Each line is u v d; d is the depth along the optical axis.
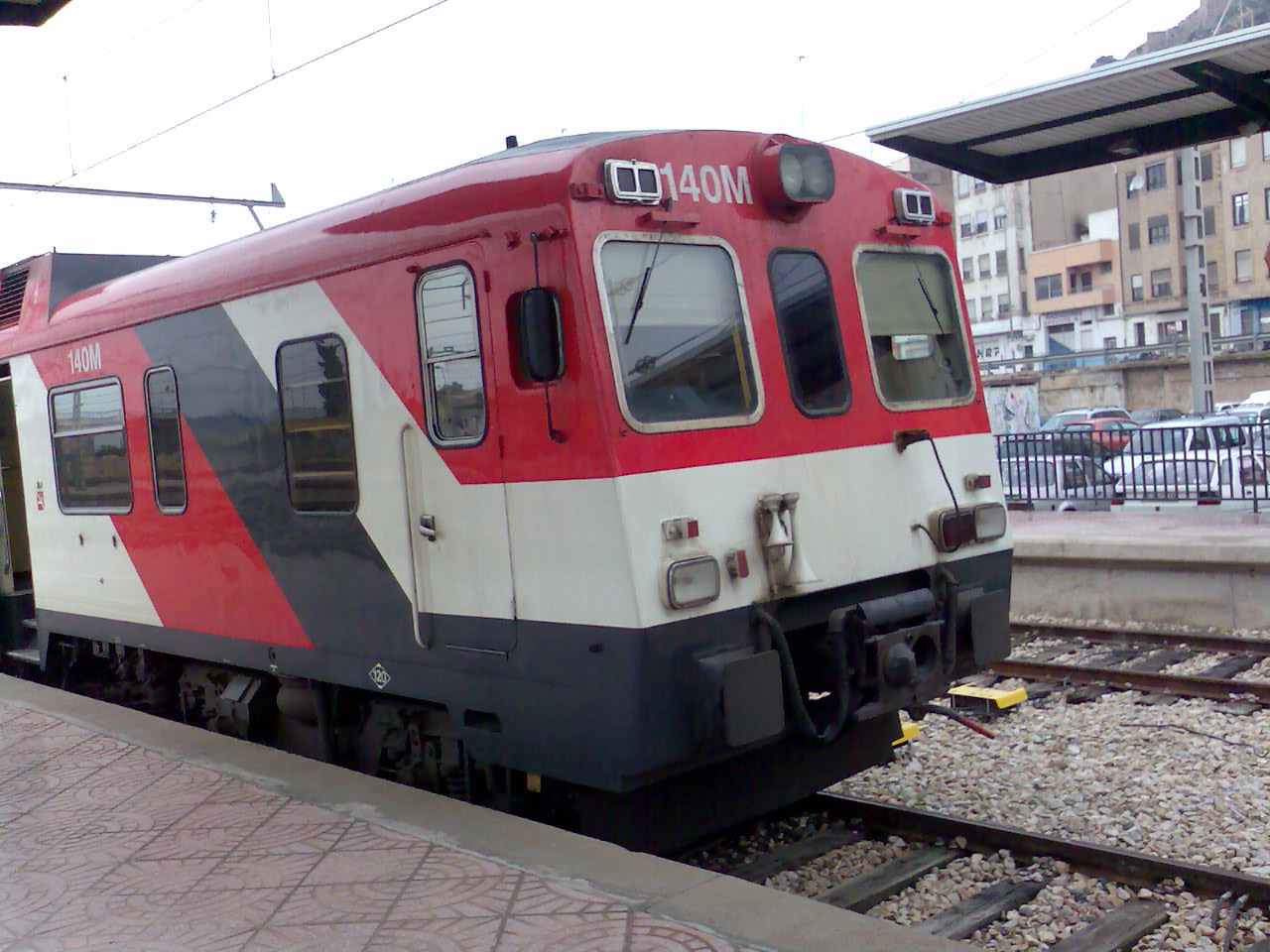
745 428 4.85
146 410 7.21
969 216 69.44
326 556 5.82
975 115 10.09
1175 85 9.45
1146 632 9.33
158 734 6.42
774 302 5.09
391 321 5.27
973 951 3.36
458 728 5.18
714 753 4.80
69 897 4.19
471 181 4.88
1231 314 55.91
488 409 4.82
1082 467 14.20
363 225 5.42
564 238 4.46
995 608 5.73
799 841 5.54
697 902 3.77
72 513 8.21
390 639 5.49
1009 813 5.64
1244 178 54.50
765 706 4.62
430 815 4.77
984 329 69.06
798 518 4.96
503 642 4.88
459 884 4.03
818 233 5.35
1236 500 12.53
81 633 8.35
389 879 4.12
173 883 4.25
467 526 4.99
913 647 5.21
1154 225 59.00
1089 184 64.62
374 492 5.46
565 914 3.72
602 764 4.55
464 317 4.90
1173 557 9.87
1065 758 6.39
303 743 6.77
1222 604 9.70
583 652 4.55
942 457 5.71
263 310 6.08
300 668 6.14
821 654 5.07
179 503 7.00
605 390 4.40
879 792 6.10
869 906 4.73
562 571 4.60
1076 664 8.52
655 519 4.46
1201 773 6.00
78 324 7.91
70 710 7.16
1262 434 12.27
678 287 4.75
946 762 6.48
